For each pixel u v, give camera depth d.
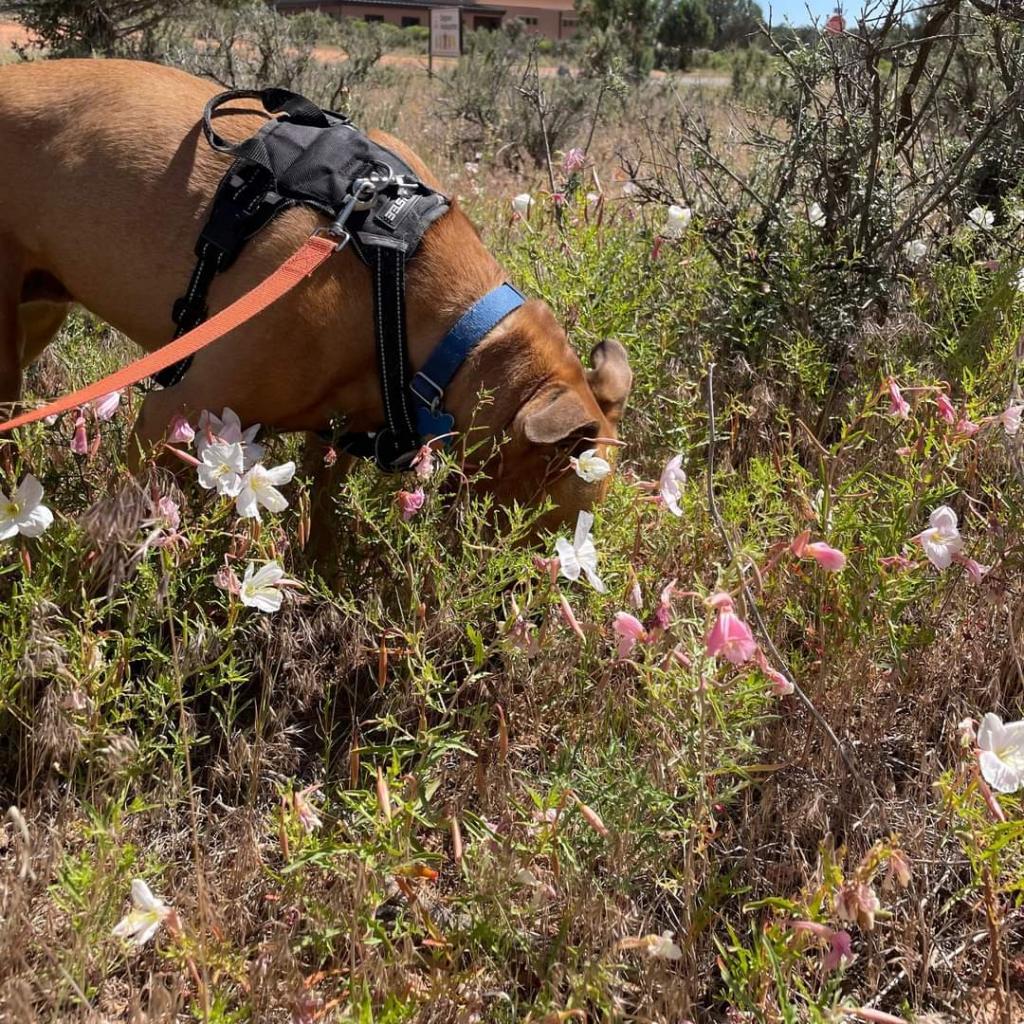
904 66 1.83
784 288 1.56
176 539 0.84
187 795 0.86
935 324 1.56
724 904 0.85
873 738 0.99
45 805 0.86
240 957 0.72
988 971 0.80
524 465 1.02
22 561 0.85
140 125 1.09
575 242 1.50
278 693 1.02
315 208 1.02
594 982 0.67
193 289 1.04
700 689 0.71
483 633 1.05
